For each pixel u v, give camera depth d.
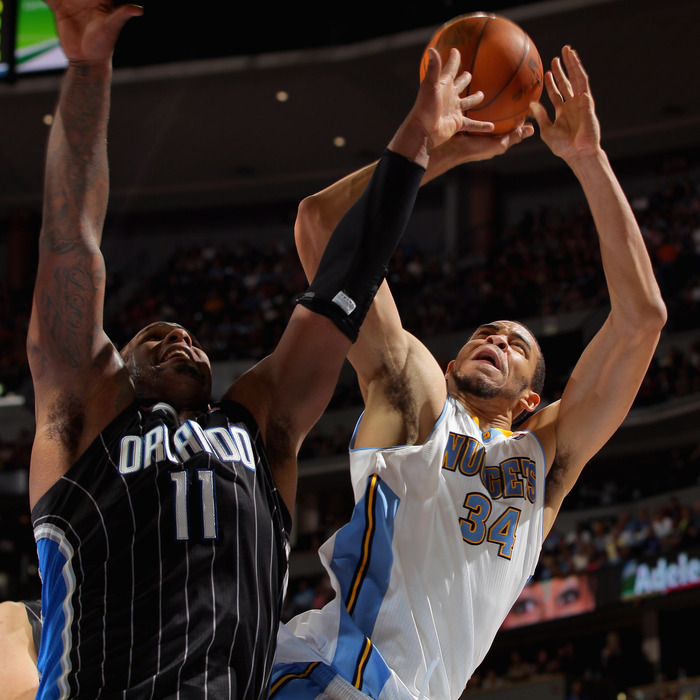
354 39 14.73
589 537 12.12
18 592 13.05
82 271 1.69
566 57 2.42
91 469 1.62
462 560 2.18
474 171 17.48
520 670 11.41
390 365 2.37
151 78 15.30
